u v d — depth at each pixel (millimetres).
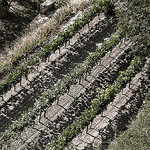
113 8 19641
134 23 14938
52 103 16062
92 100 15016
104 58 17828
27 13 25375
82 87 16609
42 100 15344
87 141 14375
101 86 16609
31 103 16281
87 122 14297
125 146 13156
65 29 19344
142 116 14273
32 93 16672
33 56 17578
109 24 19516
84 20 18953
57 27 19781
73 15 20469
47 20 21250
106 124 14898
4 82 16500
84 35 19109
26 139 14844
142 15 14805
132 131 13695
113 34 18906
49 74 17422
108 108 15508
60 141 13844
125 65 17391
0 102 16359
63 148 13758
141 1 14805
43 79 17219
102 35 19047
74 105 15953
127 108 15336
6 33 22938
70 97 16266
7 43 22094
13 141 13836
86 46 18562
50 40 18922
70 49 18484
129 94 15914
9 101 16375
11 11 24875
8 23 23766
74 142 14406
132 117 14844
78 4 21031
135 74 15914
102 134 14523
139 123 13930
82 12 20375
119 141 13547
